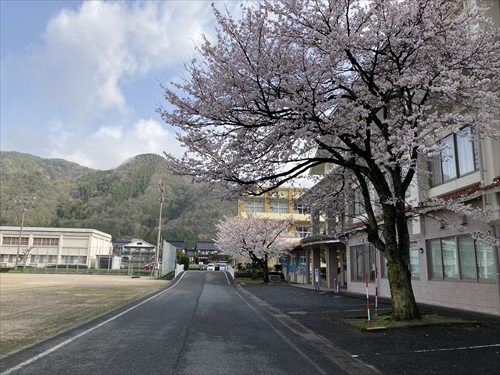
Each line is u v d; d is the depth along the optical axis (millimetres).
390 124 9859
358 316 10914
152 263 56375
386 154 8297
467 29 10422
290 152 9961
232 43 8984
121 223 111688
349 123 9297
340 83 9391
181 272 47562
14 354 6422
